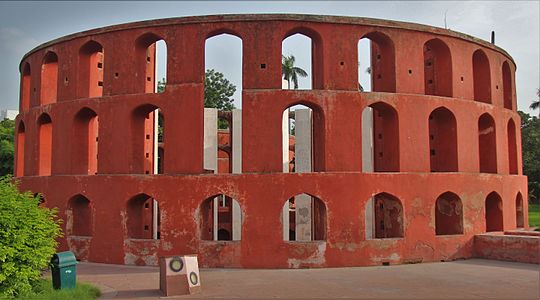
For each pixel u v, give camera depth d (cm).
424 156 1944
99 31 2005
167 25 1912
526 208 2408
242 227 1781
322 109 1856
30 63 2311
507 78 2489
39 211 1299
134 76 1955
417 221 1883
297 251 1769
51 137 2266
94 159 2278
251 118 1834
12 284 1175
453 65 2070
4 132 3478
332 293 1312
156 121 2412
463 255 1950
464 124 2058
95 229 1916
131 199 1889
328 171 1838
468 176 2009
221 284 1448
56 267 1295
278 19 1867
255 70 1858
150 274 1636
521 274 1598
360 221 1809
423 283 1452
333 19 1895
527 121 5900
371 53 2256
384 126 2020
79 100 2022
